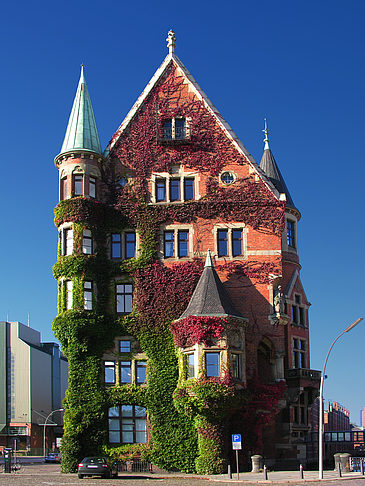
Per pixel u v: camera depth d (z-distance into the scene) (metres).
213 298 46.34
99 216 51.16
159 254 51.06
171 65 54.97
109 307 50.12
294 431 51.22
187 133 53.19
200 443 44.94
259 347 50.84
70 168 51.38
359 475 39.56
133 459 46.78
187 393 44.62
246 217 51.81
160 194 52.69
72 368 48.44
